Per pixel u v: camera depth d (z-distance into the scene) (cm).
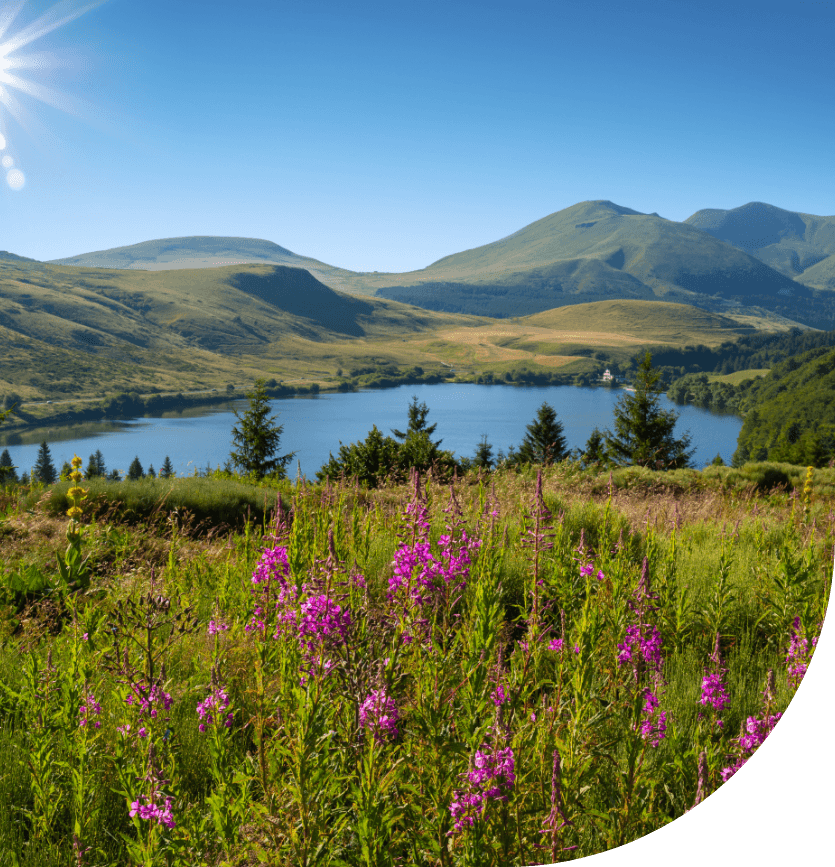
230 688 395
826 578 505
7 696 407
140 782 288
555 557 523
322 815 253
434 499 629
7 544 820
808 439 5003
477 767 247
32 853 289
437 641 350
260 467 3881
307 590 288
